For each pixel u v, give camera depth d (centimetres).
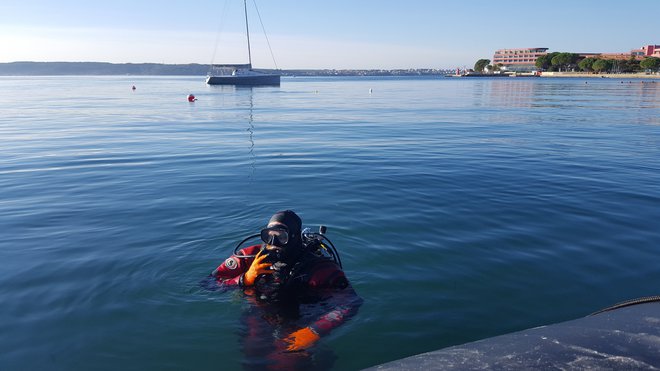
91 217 531
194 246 442
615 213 548
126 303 327
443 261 408
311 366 256
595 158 929
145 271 383
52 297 337
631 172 788
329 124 1562
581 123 1589
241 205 580
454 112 2053
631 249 435
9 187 678
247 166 837
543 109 2203
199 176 751
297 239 344
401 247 441
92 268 388
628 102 2670
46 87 5125
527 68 14738
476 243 451
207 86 5497
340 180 721
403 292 349
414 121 1662
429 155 959
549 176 754
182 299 333
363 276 378
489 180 723
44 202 596
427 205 581
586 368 159
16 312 315
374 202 595
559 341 181
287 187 675
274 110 2159
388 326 299
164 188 670
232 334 287
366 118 1778
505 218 529
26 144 1098
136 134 1291
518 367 164
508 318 311
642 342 173
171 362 259
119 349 271
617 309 216
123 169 810
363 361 261
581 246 443
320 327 285
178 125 1522
